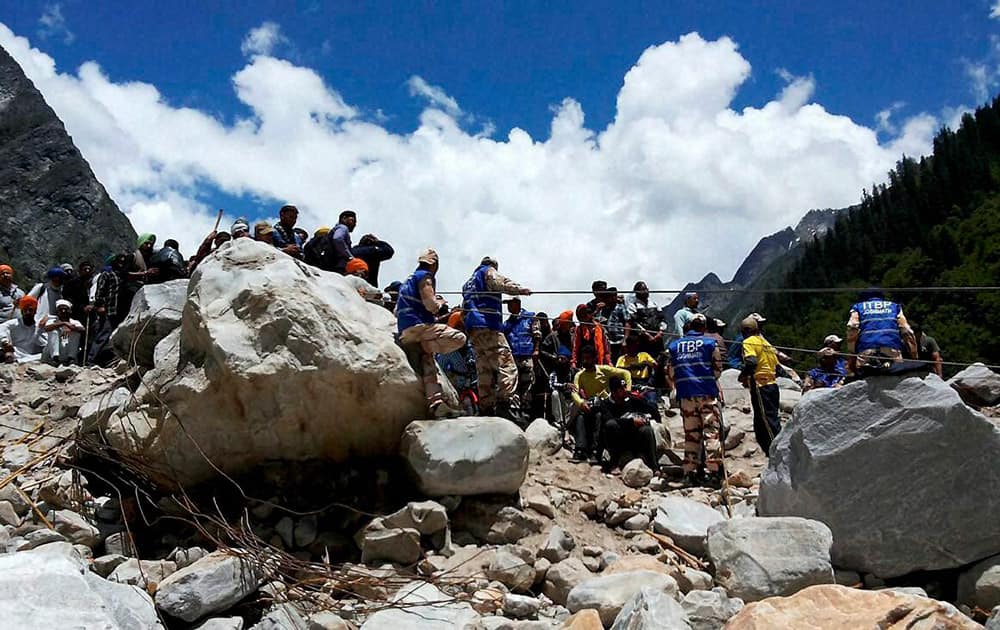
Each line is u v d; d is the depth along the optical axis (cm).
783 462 641
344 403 654
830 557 577
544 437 888
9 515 625
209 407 639
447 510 652
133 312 803
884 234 8850
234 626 474
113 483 692
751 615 448
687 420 826
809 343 6756
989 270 6397
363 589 547
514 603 526
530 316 1101
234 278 652
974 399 1134
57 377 1055
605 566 611
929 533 588
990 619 455
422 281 686
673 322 1222
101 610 390
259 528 636
